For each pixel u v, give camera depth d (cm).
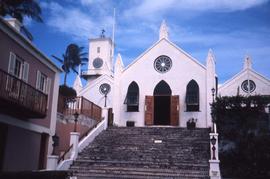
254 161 2031
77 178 1614
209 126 2522
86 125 2273
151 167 1738
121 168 1720
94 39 5350
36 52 1616
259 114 2222
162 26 3028
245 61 3009
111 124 2586
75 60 4881
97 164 1794
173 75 2892
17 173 1024
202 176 1606
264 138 2080
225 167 2053
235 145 2195
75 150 1867
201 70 2836
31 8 2573
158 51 2973
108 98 3516
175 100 2814
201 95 2783
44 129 1719
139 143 2094
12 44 1405
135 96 2925
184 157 1850
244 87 2958
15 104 1273
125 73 3000
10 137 1402
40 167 1706
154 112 2909
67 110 2145
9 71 1380
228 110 2248
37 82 1653
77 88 3959
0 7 2469
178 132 2278
